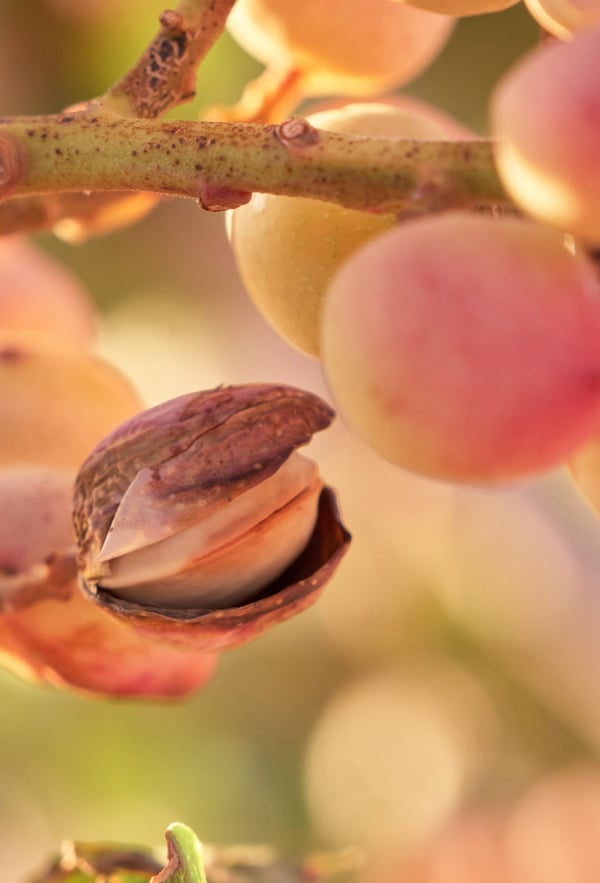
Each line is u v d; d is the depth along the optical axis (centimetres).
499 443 23
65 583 28
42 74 54
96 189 26
